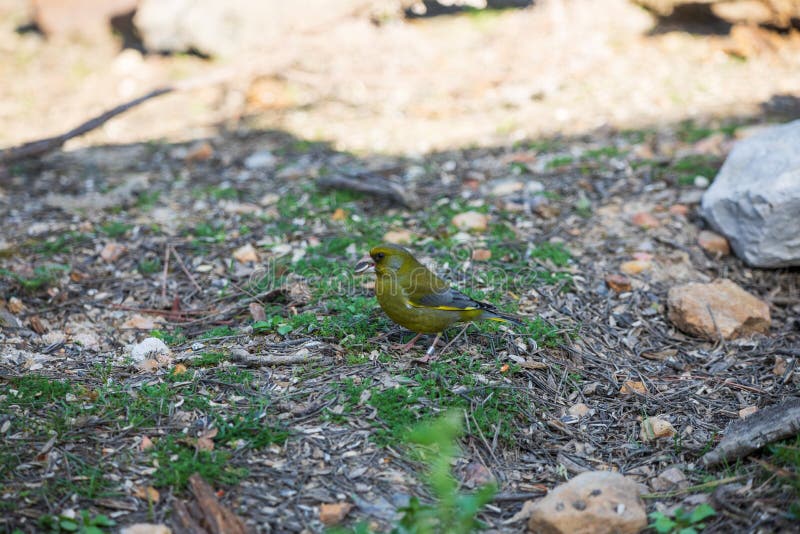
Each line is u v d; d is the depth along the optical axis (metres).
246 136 17.47
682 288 10.70
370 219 12.91
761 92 17.25
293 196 13.92
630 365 9.68
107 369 8.91
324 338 9.52
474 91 18.94
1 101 20.22
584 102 17.72
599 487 7.00
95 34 24.00
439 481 6.52
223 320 10.27
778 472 7.15
